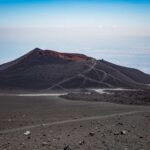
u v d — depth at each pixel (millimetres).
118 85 160375
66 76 166250
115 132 24812
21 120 43625
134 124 31078
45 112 58562
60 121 40938
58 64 181625
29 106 73562
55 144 19484
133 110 62375
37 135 24734
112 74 176125
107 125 31047
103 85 157375
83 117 47031
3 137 24062
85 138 21891
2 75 175250
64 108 68250
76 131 26766
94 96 104750
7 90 142500
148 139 21172
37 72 171500
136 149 17906
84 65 179375
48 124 36562
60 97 104375
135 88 156625
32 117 49031
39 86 154750
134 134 23578
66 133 25422
